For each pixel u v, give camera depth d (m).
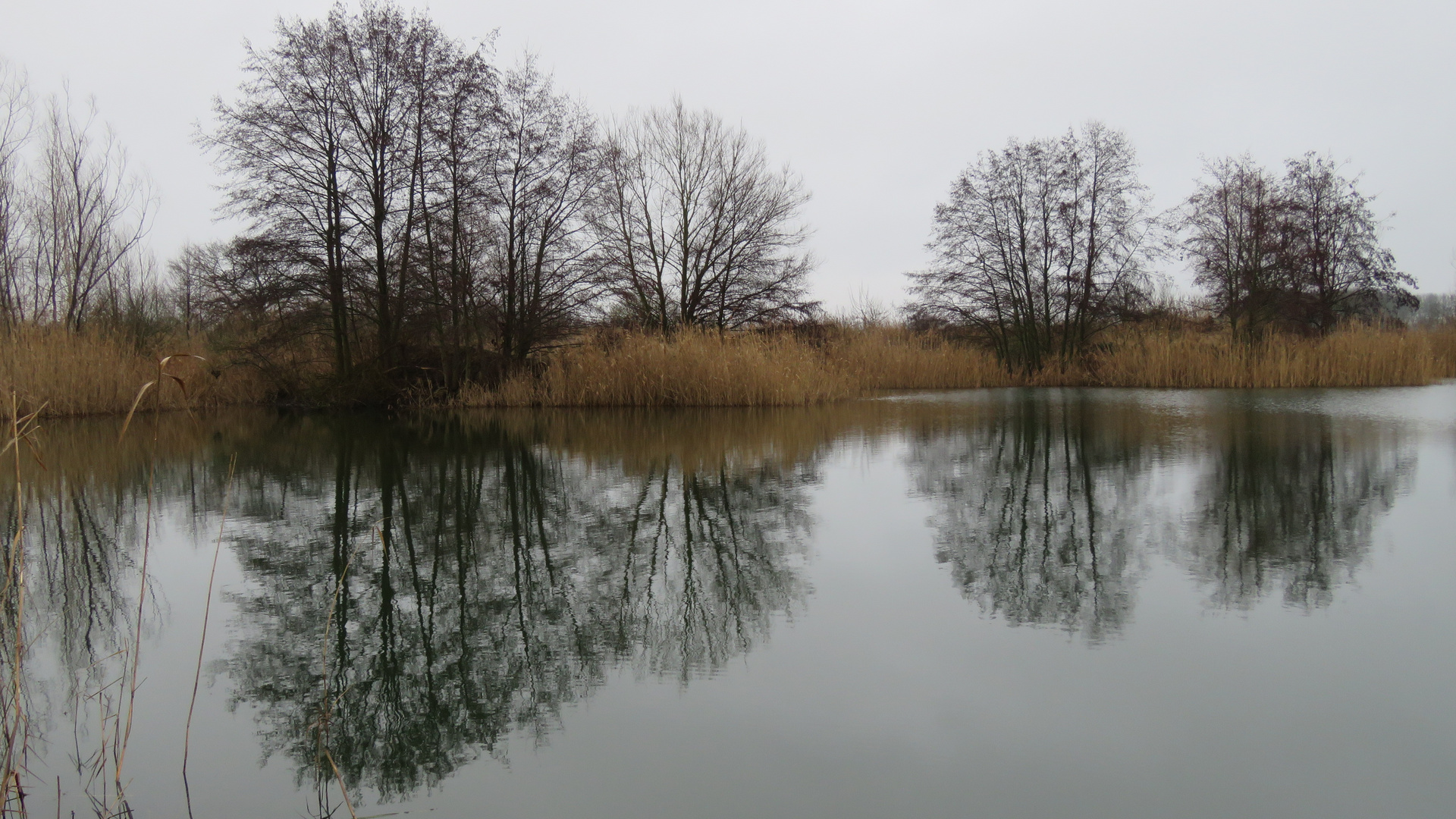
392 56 15.97
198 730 2.84
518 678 3.17
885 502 6.37
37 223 18.23
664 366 16.06
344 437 11.92
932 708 2.79
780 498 6.59
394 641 3.62
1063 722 2.67
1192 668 3.05
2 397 11.47
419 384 17.16
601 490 7.12
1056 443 9.87
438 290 16.61
